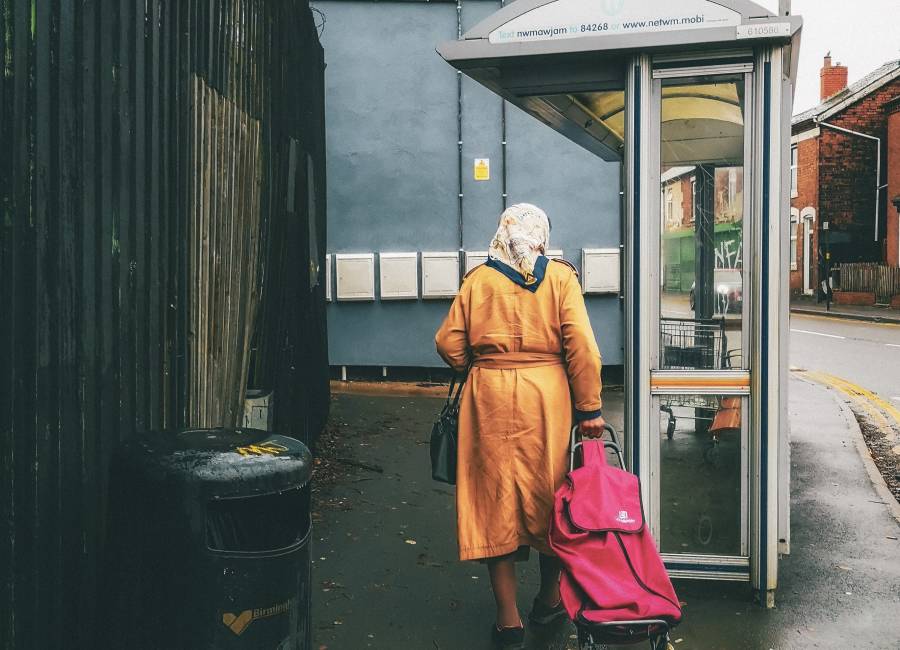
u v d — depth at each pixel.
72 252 2.31
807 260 37.62
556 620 3.56
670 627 2.67
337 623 3.52
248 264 4.36
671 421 3.92
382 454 6.29
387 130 9.36
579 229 9.34
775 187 3.72
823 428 7.79
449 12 9.30
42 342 2.15
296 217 5.77
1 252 1.97
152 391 2.96
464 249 9.39
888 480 6.22
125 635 2.11
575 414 3.37
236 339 4.13
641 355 3.89
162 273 3.04
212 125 3.68
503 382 3.25
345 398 8.46
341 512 4.94
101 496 2.53
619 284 9.27
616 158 6.61
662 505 3.93
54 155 2.20
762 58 3.70
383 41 9.31
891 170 34.62
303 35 6.12
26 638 2.10
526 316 3.25
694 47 3.72
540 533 3.23
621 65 3.92
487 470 3.26
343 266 9.31
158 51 2.98
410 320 9.43
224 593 2.06
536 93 4.06
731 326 3.85
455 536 4.59
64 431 2.28
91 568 2.46
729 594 3.89
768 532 3.74
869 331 20.88
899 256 33.91
